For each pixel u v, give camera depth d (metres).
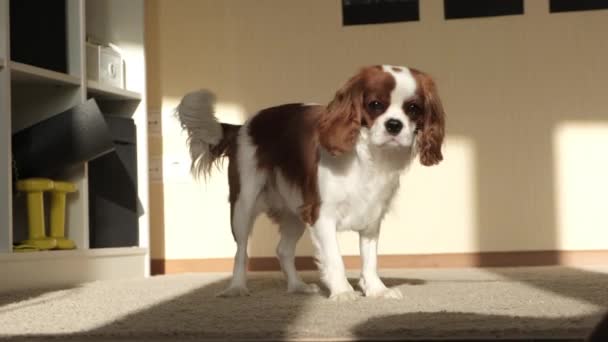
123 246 3.06
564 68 3.29
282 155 2.30
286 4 3.38
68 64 2.85
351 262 3.31
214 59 3.39
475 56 3.31
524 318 1.75
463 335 1.59
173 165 3.39
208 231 3.38
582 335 1.58
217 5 3.40
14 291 2.47
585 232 3.27
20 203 2.86
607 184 3.27
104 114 3.09
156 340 1.70
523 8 3.30
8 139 2.51
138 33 3.20
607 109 3.28
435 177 3.30
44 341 1.71
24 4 2.70
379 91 2.11
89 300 2.22
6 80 2.52
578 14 3.29
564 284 2.36
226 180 3.38
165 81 3.40
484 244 3.29
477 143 3.30
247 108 3.38
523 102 3.30
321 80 3.36
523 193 3.29
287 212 2.39
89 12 3.23
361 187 2.17
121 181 3.07
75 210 2.87
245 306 2.04
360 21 3.36
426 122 2.16
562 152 3.29
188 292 2.39
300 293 2.34
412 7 3.35
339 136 2.14
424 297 2.13
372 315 1.85
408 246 3.31
